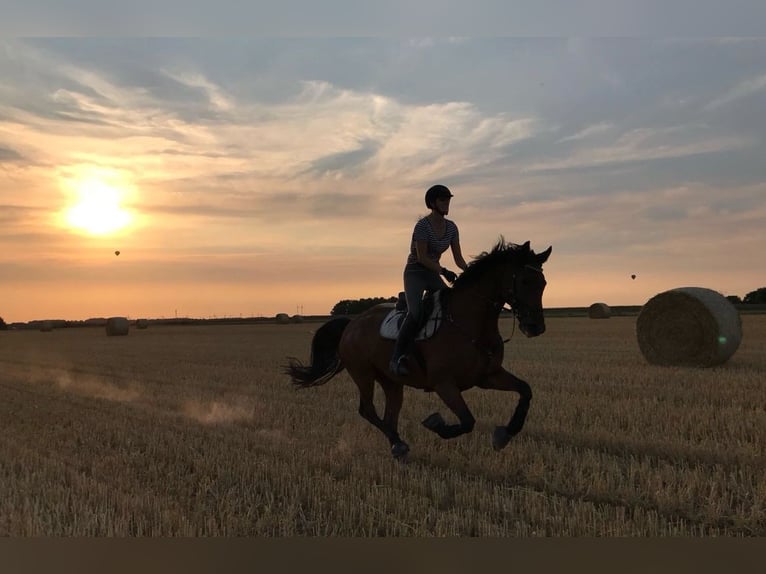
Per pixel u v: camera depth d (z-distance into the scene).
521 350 19.36
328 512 5.30
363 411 7.48
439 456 6.71
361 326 7.40
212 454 7.17
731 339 14.12
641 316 15.38
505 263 6.01
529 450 6.89
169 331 51.09
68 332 58.06
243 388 12.78
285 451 7.23
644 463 6.16
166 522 4.95
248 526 4.90
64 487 6.12
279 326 62.81
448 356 6.11
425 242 6.32
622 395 10.23
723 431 7.45
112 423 9.31
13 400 12.07
